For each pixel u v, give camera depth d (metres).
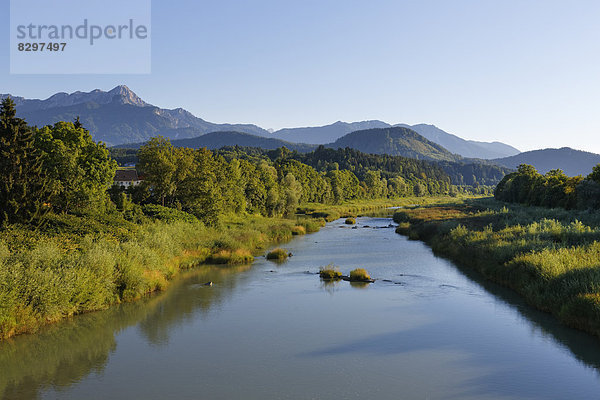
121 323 22.59
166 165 60.16
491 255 34.44
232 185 78.25
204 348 19.16
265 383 15.69
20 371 16.72
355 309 25.06
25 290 21.39
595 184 66.50
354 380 15.91
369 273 35.25
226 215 74.50
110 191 57.19
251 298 27.58
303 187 133.75
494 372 16.38
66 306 22.98
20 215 34.25
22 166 36.09
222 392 14.99
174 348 19.16
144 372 16.66
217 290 29.67
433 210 96.25
